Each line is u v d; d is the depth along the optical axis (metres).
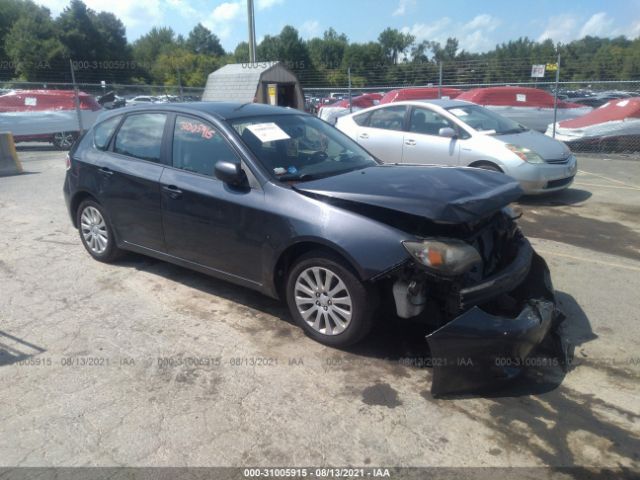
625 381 3.31
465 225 3.52
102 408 3.07
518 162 7.54
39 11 66.75
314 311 3.73
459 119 8.17
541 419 2.96
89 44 69.38
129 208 4.79
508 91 15.50
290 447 2.74
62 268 5.26
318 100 26.16
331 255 3.52
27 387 3.28
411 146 8.42
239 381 3.32
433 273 3.17
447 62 24.50
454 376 3.09
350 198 3.49
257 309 4.33
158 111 4.71
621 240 6.17
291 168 4.06
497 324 3.10
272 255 3.79
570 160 8.02
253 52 18.59
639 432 2.85
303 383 3.30
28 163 12.47
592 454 2.69
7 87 19.02
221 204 4.03
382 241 3.29
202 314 4.25
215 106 4.61
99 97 18.39
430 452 2.70
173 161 4.48
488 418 2.96
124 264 5.34
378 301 3.47
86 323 4.11
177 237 4.45
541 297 3.85
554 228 6.68
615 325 4.04
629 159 12.06
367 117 9.15
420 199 3.35
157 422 2.94
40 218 7.20
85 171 5.17
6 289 4.75
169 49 106.81
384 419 2.96
